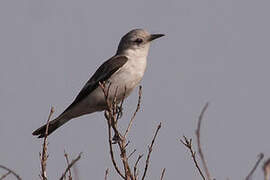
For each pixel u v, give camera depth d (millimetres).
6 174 8844
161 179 9922
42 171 9961
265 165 5699
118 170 10398
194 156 9375
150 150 10172
